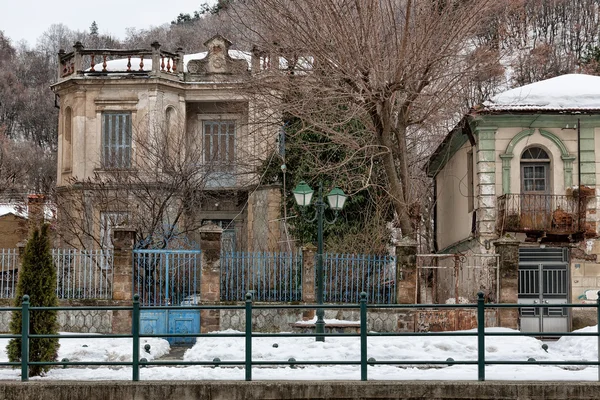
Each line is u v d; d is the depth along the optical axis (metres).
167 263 23.31
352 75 25.52
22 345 13.20
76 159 34.84
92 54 35.19
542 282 26.92
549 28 58.41
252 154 33.56
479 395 12.65
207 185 35.22
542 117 27.39
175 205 31.05
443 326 23.52
